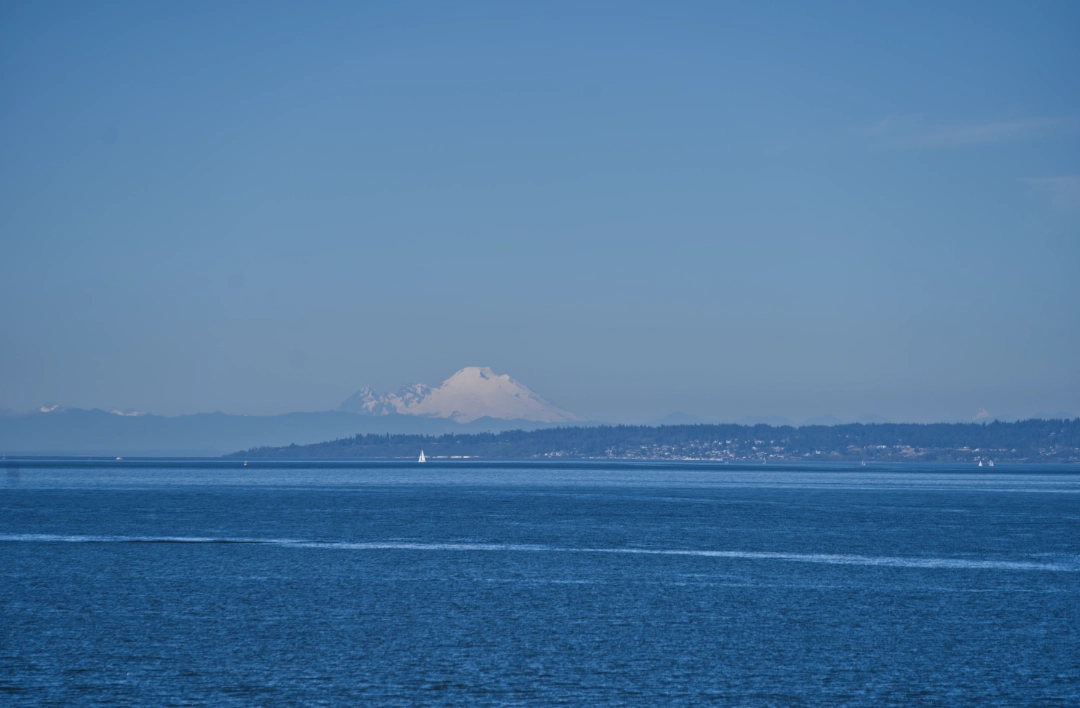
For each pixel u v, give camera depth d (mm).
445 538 168125
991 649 79500
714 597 104438
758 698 65438
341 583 112250
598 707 63000
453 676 69750
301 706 62500
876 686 68438
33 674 69250
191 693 65062
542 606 97688
